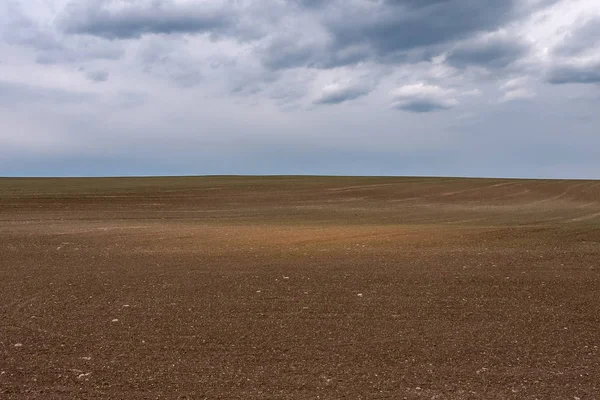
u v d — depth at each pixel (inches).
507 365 269.1
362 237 740.0
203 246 661.3
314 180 2652.6
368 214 1294.3
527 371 261.1
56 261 557.0
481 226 943.0
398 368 265.3
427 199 1759.4
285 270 505.4
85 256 587.5
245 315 358.0
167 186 2138.3
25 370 259.0
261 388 240.2
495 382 247.6
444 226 943.0
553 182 2390.5
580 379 251.1
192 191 1916.8
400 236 746.2
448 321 346.3
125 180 2657.5
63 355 280.7
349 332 323.0
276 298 402.6
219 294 414.3
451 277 473.7
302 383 246.1
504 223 1037.2
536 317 356.2
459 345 300.0
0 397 227.8
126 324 337.1
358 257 575.5
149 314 359.9
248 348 293.7
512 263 538.3
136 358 277.0
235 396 231.5
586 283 453.1
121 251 622.5
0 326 331.9
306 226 956.6
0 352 284.4
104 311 366.9
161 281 459.2
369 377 253.6
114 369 261.4
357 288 433.7
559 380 250.1
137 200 1598.2
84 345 296.8
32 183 2348.7
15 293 417.4
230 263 541.6
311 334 319.0
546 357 280.7
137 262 549.0
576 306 383.9
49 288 434.0
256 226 954.1
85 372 257.1
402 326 335.6
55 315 356.8
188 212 1311.5
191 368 263.7
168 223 1021.8
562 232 775.7
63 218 1114.7
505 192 1978.3
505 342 305.1
